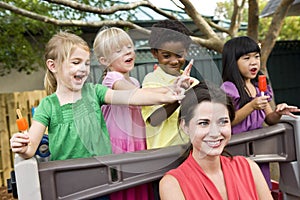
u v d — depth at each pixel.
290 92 7.77
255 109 1.83
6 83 6.06
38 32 5.64
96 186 1.41
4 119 5.20
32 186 1.32
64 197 1.37
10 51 5.40
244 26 7.93
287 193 1.88
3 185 5.25
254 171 1.63
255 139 1.73
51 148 1.52
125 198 1.58
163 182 1.51
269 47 3.84
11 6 3.30
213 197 1.52
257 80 2.15
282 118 1.86
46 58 1.55
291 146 1.81
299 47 7.87
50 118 1.51
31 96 5.40
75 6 3.21
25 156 1.38
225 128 1.52
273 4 6.67
